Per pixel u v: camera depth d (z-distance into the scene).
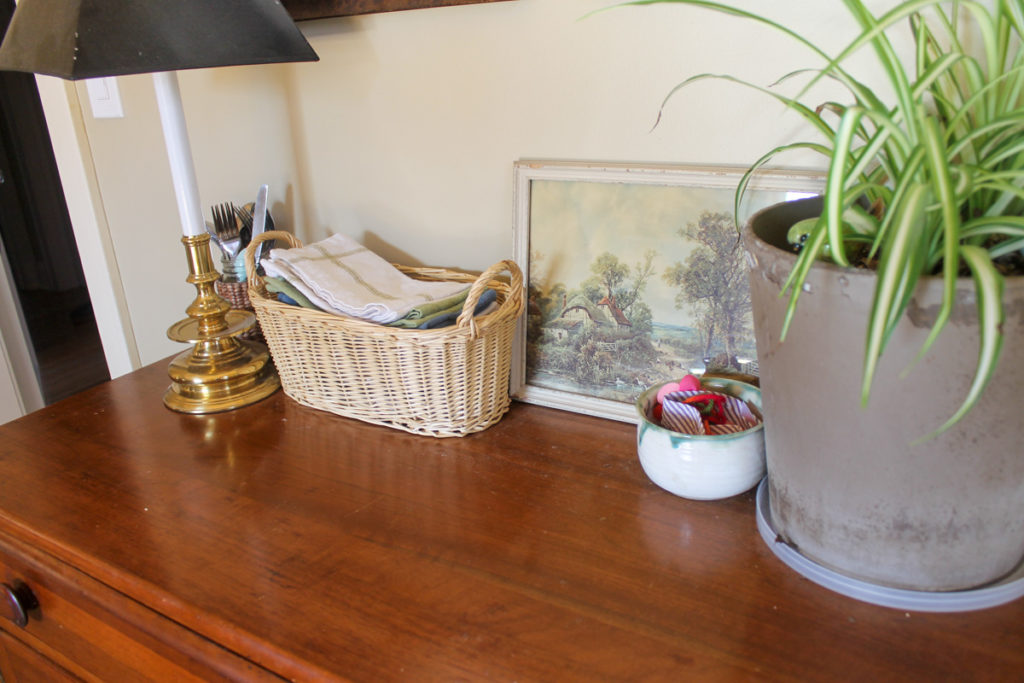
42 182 2.11
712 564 0.62
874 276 0.45
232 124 1.15
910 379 0.47
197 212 0.90
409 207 1.04
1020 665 0.51
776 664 0.51
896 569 0.56
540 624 0.56
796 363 0.52
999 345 0.39
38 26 0.71
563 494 0.73
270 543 0.66
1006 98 0.52
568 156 0.88
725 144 0.79
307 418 0.91
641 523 0.68
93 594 0.65
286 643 0.54
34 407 1.96
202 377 0.93
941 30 0.67
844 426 0.52
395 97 0.98
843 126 0.41
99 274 1.40
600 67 0.83
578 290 0.89
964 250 0.42
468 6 0.88
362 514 0.70
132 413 0.93
